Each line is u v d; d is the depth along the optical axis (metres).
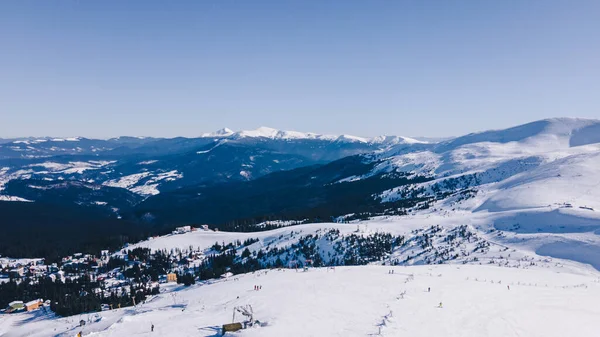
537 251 184.00
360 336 54.56
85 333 90.25
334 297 78.31
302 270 127.56
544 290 88.62
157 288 167.12
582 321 65.44
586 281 112.19
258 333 55.81
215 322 66.38
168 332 63.06
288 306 71.62
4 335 122.44
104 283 194.75
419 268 122.75
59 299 161.38
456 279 99.94
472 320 63.12
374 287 87.69
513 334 57.75
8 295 176.62
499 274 115.25
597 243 173.62
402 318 62.81
